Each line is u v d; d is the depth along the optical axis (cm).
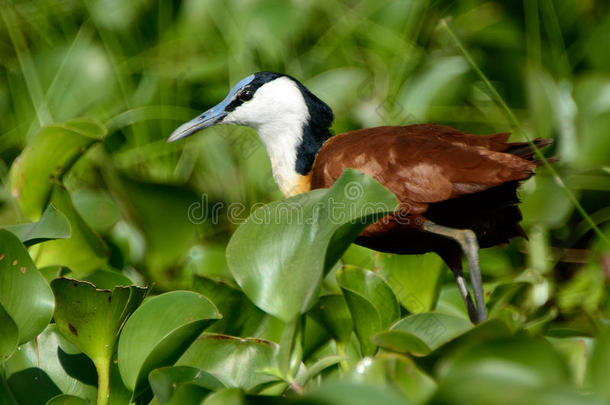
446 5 1346
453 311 950
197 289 823
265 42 1338
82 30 1359
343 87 1262
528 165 797
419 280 925
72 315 682
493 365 548
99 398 709
